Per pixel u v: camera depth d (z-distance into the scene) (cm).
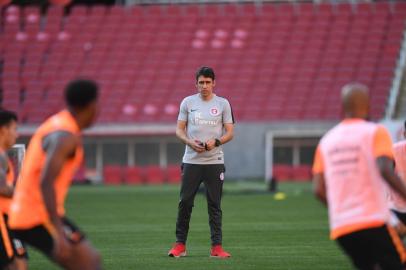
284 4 10838
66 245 1800
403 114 9581
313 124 9181
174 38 10450
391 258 1841
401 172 2731
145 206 5881
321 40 10338
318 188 1975
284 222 4700
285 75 10000
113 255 3316
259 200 6375
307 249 3484
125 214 5266
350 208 1862
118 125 9319
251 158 9150
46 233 1891
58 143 1811
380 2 10694
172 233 4175
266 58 10175
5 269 2317
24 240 1920
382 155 1858
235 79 9975
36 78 10106
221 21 10600
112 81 10031
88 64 10231
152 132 9181
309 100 9738
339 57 10156
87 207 5816
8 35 10525
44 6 11662
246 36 10412
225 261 3102
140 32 10531
